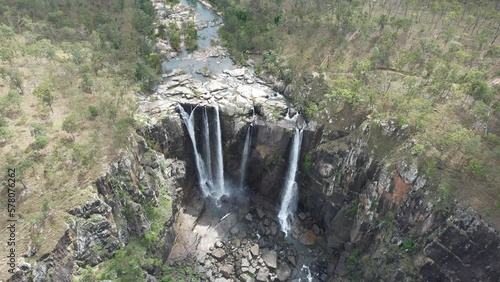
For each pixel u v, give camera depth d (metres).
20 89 63.06
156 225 55.69
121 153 53.25
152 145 63.03
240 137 69.06
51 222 43.34
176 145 67.31
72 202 45.66
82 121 58.25
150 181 58.00
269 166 69.81
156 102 68.50
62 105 61.47
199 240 62.69
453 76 64.38
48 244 41.41
